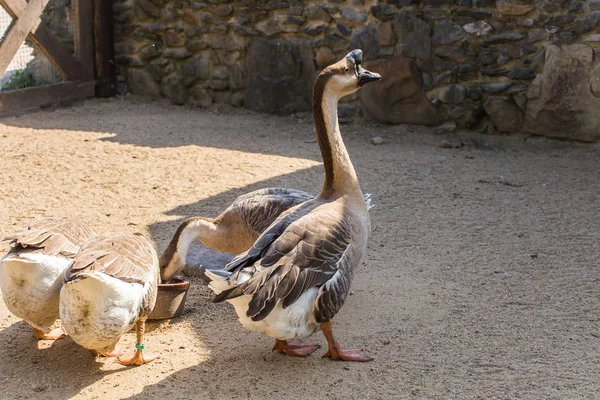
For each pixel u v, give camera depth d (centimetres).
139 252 297
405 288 346
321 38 596
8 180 452
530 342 310
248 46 627
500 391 286
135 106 658
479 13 532
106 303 283
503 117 538
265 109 629
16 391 291
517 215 412
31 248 298
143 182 453
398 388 288
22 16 597
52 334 319
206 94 657
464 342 311
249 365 302
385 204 427
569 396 283
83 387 292
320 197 315
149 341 317
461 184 455
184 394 288
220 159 491
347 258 299
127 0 671
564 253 372
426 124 570
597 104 504
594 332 315
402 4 555
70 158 488
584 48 502
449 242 385
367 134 567
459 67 547
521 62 527
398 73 564
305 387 290
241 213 338
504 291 343
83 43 666
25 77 630
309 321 293
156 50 670
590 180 458
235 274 283
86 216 408
